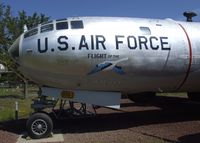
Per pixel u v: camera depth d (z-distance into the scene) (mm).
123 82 12625
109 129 13203
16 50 12312
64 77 12281
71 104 13070
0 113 18266
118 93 13016
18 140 11648
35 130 11828
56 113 13555
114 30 12336
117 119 15328
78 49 11930
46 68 12102
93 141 11281
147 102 20891
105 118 15656
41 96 12828
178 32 13227
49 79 12398
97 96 12773
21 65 12422
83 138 11758
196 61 13305
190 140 11148
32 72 12406
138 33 12562
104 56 12086
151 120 14961
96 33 12133
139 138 11594
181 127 13328
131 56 12336
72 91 12672
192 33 13438
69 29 12086
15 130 13344
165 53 12812
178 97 23672
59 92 12711
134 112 17312
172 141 11086
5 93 33750
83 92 12703
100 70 12141
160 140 11266
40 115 11859
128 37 12375
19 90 38375
